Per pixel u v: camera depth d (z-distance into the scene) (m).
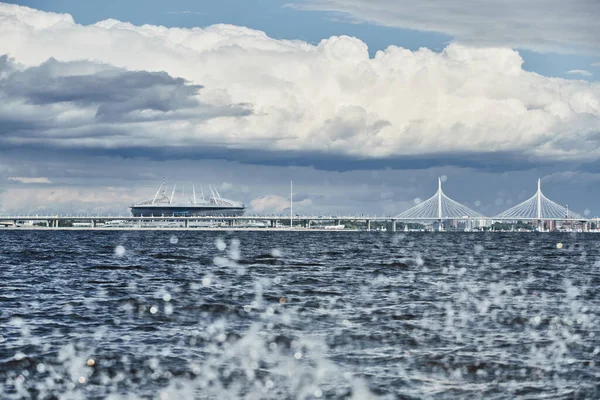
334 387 26.58
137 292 55.75
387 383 27.12
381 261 104.12
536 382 27.34
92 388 26.42
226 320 41.09
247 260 104.62
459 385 26.94
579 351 32.34
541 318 41.72
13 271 78.75
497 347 33.19
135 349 32.47
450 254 133.00
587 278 73.50
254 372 28.50
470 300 51.50
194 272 79.06
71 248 148.25
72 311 44.12
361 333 36.50
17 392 25.92
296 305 48.00
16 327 38.12
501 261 108.31
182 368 29.02
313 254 127.50
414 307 47.09
